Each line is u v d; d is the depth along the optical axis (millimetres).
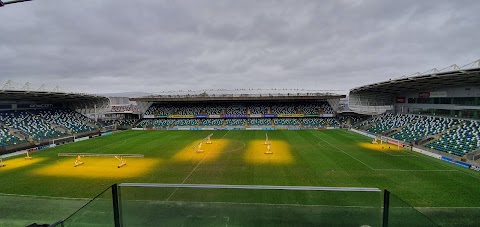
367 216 8891
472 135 34562
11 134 44844
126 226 9078
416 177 24719
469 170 26906
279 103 83750
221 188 9305
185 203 9266
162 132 62750
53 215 17328
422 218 7922
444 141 36000
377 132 52000
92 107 71188
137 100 78500
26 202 19656
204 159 32875
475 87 39406
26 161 33219
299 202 11195
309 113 76312
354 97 66812
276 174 26125
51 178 25688
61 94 52031
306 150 37969
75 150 40531
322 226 8867
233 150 38656
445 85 44875
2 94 45719
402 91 58188
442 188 21719
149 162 31750
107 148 41844
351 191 8742
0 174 27266
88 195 21156
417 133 43125
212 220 9055
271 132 60125
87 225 9336
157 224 8953
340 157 33156
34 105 61812
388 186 22344
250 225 9148
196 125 71688
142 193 9203
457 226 15445
